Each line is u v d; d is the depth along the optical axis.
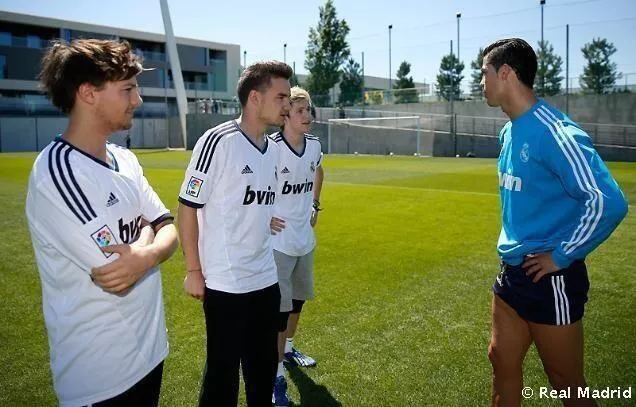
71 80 1.60
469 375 3.10
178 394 2.90
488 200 10.32
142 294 1.76
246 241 2.37
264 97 2.35
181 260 5.95
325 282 5.03
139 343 1.75
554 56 31.80
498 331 2.31
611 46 34.59
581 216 1.91
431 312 4.18
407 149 32.19
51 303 1.66
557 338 2.10
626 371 3.10
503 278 2.26
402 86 54.78
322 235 7.23
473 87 33.44
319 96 39.97
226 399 2.34
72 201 1.55
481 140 28.98
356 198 10.82
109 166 1.71
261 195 2.39
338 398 2.86
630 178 14.83
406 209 9.39
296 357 3.30
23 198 11.00
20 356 3.37
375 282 5.02
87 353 1.64
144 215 1.88
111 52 1.63
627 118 26.55
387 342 3.60
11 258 5.98
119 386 1.69
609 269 5.25
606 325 3.81
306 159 3.18
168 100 47.69
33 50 40.44
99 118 1.66
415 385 2.99
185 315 4.15
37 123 38.34
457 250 6.30
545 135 2.03
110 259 1.58
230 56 52.38
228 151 2.29
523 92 2.15
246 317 2.40
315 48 40.81
